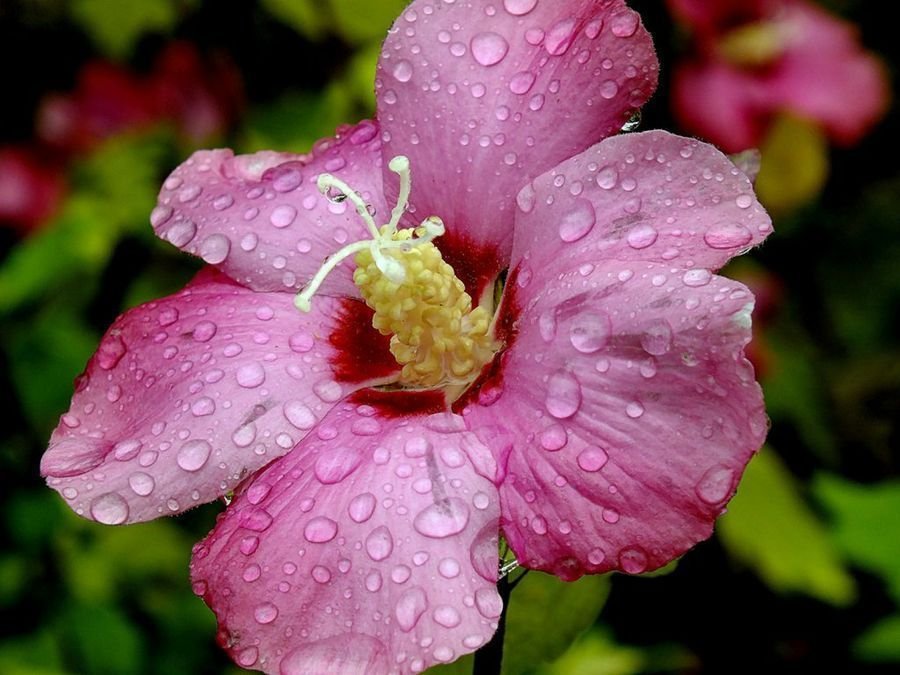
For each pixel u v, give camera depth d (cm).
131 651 34
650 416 19
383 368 23
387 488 20
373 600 19
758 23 36
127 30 38
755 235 19
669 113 34
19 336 36
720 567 37
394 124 22
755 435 18
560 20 22
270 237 23
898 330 45
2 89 40
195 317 22
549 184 21
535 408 20
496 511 20
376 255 21
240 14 37
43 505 35
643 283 19
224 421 21
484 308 23
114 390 22
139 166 38
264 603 19
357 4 34
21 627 35
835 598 33
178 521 36
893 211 46
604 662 34
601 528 19
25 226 39
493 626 19
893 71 47
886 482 41
